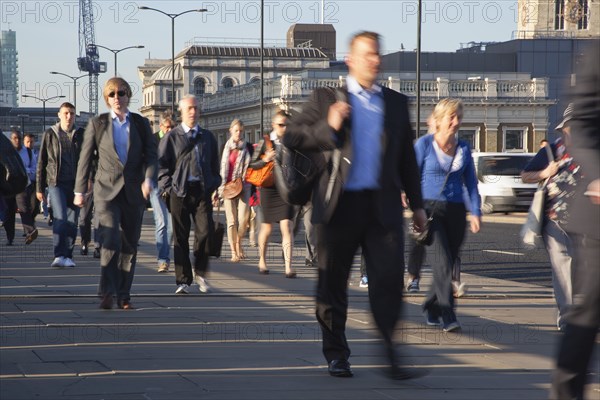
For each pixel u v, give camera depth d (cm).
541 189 1327
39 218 5444
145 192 1582
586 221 782
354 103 984
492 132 12825
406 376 985
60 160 2303
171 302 1688
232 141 2534
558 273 1348
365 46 978
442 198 1420
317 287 1034
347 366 1023
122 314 1519
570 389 799
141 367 1061
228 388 957
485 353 1200
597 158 762
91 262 2473
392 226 982
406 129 1003
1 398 902
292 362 1105
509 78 13725
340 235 1000
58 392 929
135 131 1580
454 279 1850
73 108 2325
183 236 1797
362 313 1561
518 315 1588
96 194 1570
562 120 1283
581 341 791
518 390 972
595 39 781
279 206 2175
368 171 982
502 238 3841
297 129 981
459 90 12762
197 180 1783
